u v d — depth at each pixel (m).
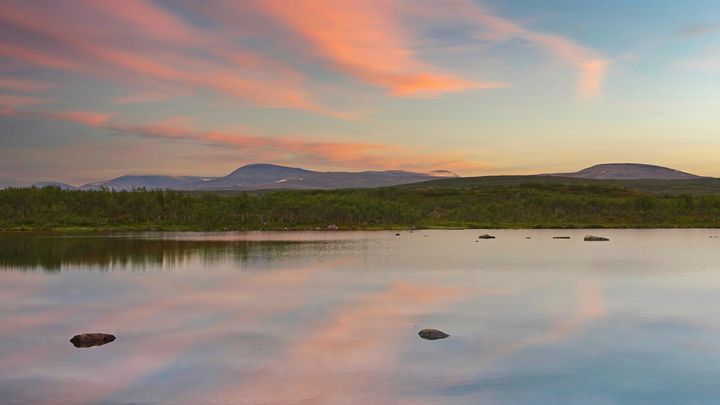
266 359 34.19
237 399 27.84
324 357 34.56
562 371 31.81
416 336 39.56
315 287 62.03
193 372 31.86
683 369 32.16
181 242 131.75
